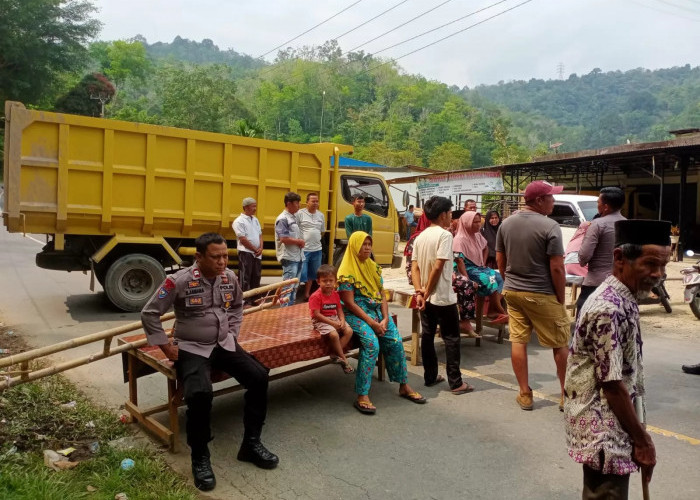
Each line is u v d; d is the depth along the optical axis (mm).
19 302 8789
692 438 4367
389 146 88812
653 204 23766
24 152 7266
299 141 96500
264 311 5805
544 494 3510
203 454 3535
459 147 70438
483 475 3734
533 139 141250
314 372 5773
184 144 8242
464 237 6648
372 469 3783
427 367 5426
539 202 4805
